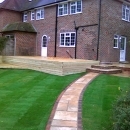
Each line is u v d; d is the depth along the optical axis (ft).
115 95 24.86
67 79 36.35
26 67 51.88
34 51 76.48
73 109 19.90
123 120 12.66
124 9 63.52
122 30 62.95
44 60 45.39
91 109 19.83
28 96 24.95
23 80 35.78
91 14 57.11
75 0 60.95
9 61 59.82
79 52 60.34
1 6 81.76
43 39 73.31
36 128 15.53
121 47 63.16
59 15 66.64
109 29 58.08
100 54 55.88
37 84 32.24
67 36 64.03
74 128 15.43
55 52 68.03
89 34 57.62
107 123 16.44
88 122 16.62
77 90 27.96
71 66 42.27
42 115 18.30
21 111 19.39
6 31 75.36
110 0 57.77
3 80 36.01
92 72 44.62
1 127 15.78
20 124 16.35
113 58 60.03
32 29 76.07
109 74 42.27
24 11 81.51
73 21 62.08
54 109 19.94
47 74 42.04
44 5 70.59
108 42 58.03
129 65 50.83
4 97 24.52
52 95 25.41
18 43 72.33
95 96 24.63
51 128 15.42
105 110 19.52
